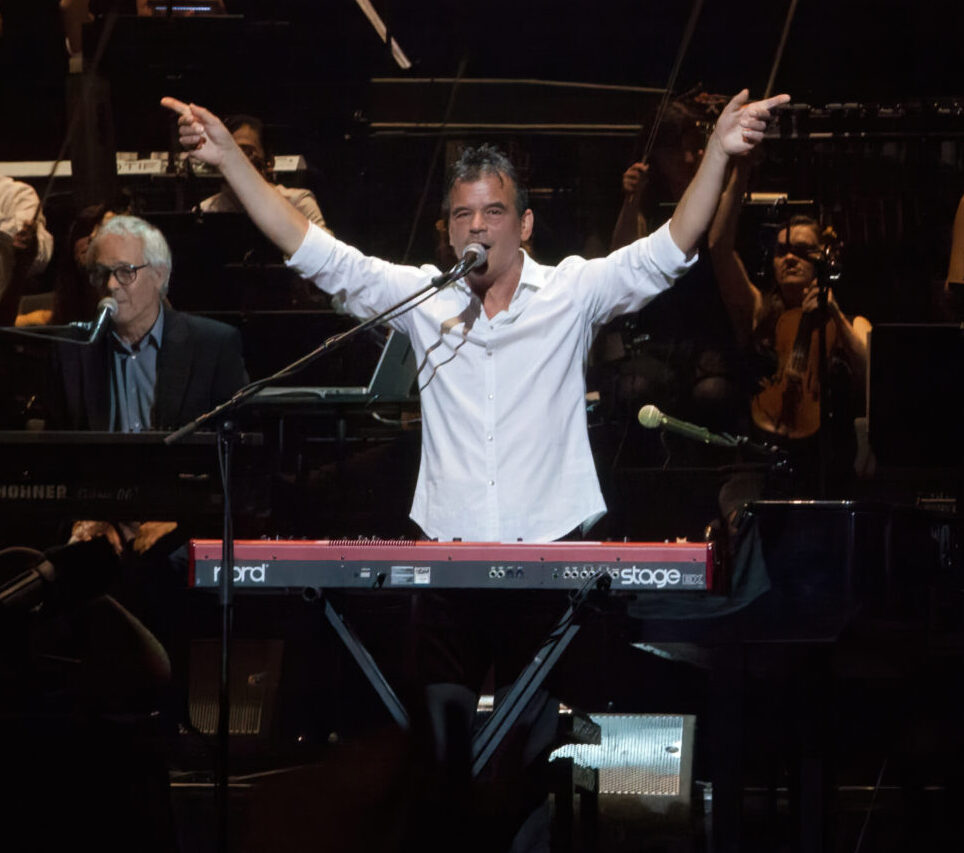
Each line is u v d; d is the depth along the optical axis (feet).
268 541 36.04
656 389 67.15
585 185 79.77
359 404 54.44
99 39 72.13
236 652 58.08
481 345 38.22
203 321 53.57
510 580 35.04
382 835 43.70
